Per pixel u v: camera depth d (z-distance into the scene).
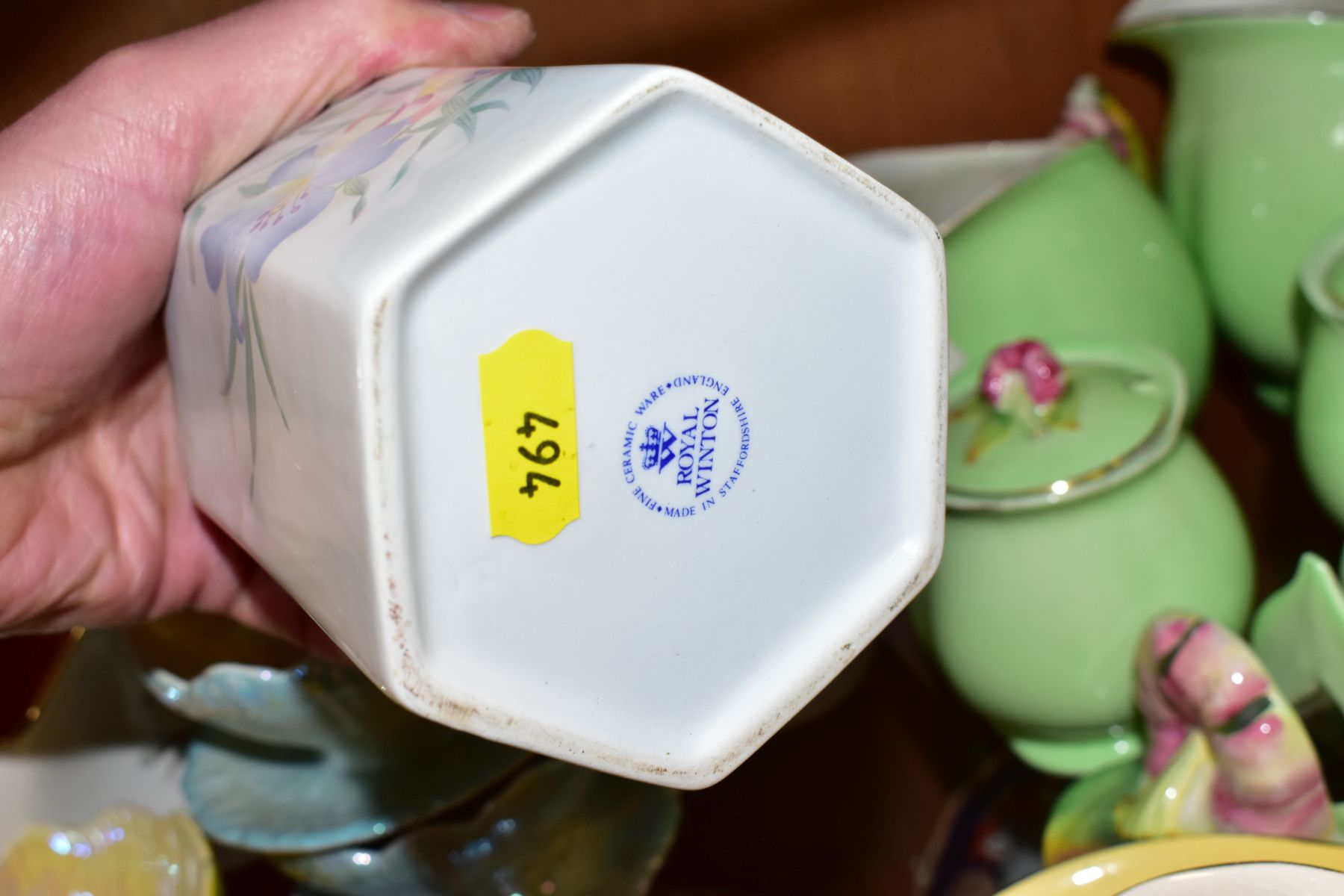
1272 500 0.67
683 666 0.29
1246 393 0.67
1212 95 0.57
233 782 0.48
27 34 0.48
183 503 0.48
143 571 0.46
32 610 0.44
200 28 0.38
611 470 0.27
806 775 0.61
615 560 0.28
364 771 0.47
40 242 0.35
